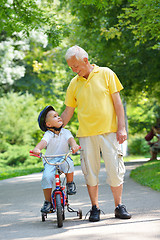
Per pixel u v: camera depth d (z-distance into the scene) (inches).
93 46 850.1
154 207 280.8
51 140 254.2
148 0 453.1
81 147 254.8
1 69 1206.3
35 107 1432.1
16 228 249.8
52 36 539.2
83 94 251.6
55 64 1443.2
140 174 538.6
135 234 201.0
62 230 227.8
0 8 515.2
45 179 247.4
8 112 1358.3
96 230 218.5
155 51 772.0
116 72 821.9
